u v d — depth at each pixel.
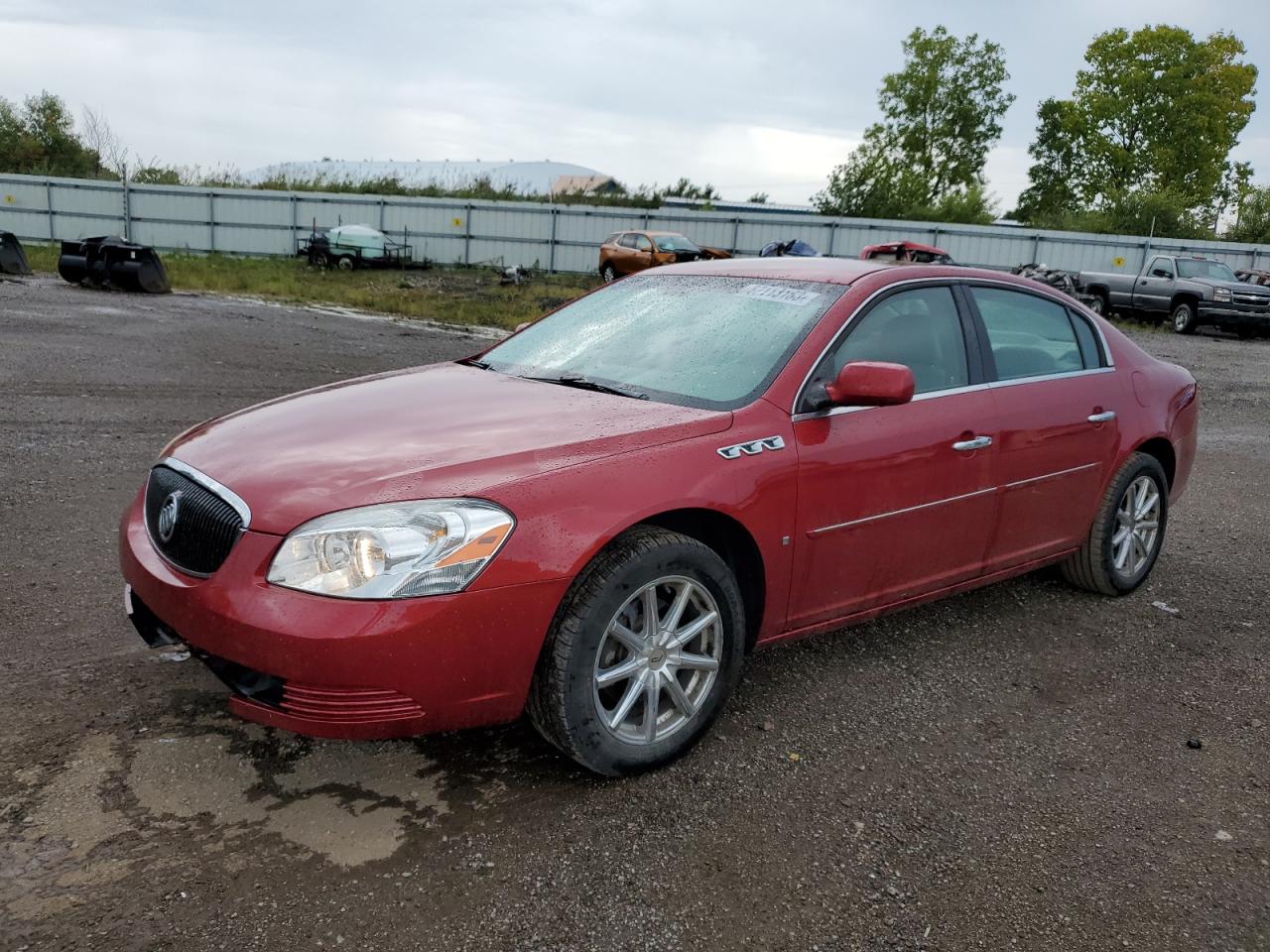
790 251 25.12
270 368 10.38
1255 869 2.59
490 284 27.91
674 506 2.79
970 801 2.85
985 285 4.02
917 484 3.50
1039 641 4.12
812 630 3.41
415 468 2.63
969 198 44.31
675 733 2.91
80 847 2.39
